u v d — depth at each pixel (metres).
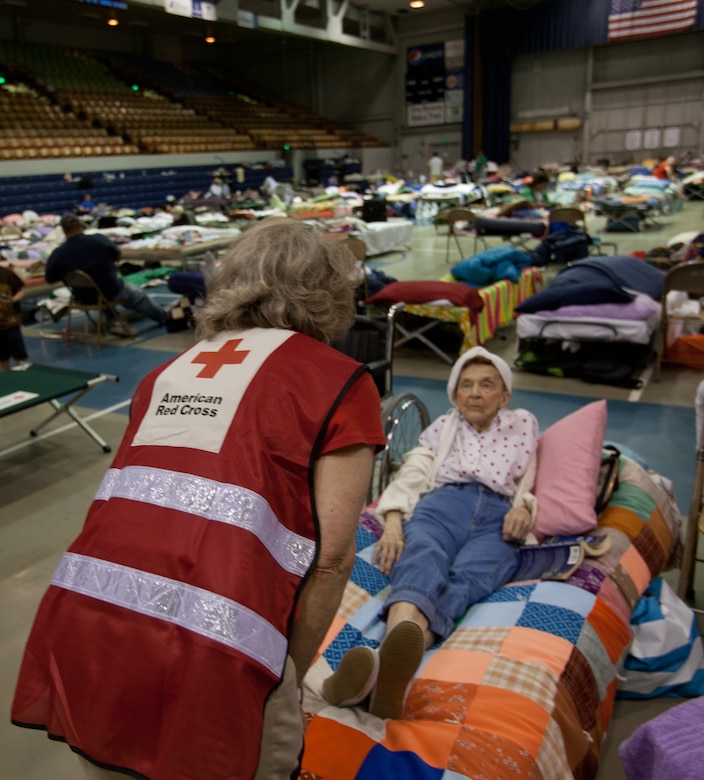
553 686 1.65
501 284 5.84
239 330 1.23
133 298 6.62
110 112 18.39
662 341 4.70
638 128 20.17
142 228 9.91
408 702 1.67
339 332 1.29
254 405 1.05
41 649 1.04
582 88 20.56
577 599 1.94
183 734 0.90
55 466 3.81
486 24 20.61
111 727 0.95
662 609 2.11
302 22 21.17
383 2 20.23
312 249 1.23
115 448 4.03
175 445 1.07
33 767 1.88
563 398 4.55
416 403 3.21
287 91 25.23
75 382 3.67
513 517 2.21
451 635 1.90
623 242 10.48
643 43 19.42
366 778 1.43
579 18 19.31
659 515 2.41
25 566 2.86
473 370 2.38
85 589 1.01
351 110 24.20
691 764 0.97
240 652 0.91
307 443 1.04
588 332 4.79
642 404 4.37
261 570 0.96
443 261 9.78
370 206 11.52
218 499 0.99
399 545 2.17
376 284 5.79
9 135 14.98
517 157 22.03
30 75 18.19
